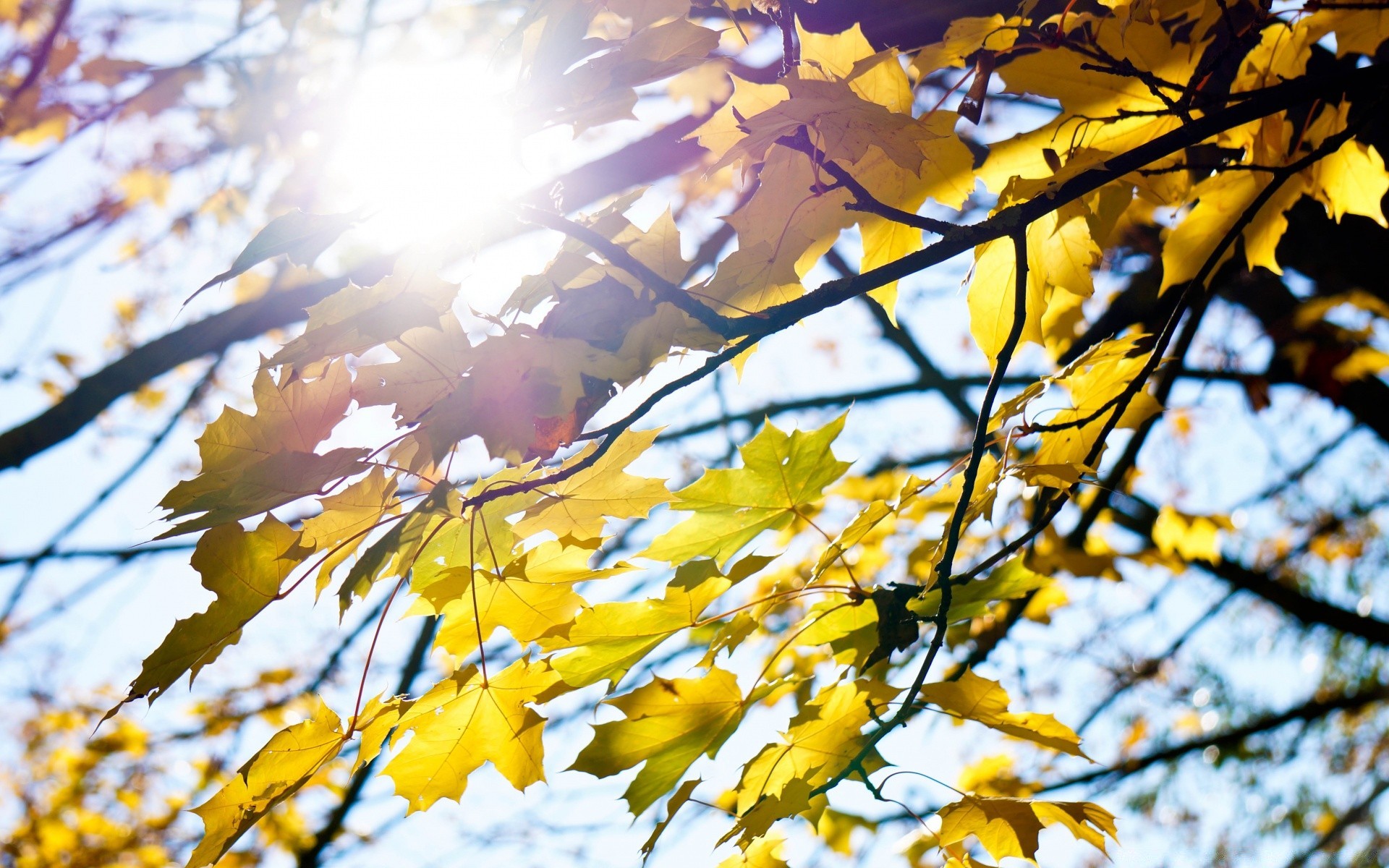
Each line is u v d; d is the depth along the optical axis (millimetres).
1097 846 1268
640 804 1297
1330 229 1833
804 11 1416
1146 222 2336
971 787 1770
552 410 1156
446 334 1168
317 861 3189
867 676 1638
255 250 1127
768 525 1331
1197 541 2107
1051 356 1582
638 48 1167
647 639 1289
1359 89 1284
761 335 1173
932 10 1415
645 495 1288
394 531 1154
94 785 3295
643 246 1212
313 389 1180
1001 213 1242
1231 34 1288
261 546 1181
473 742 1277
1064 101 1356
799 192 1284
